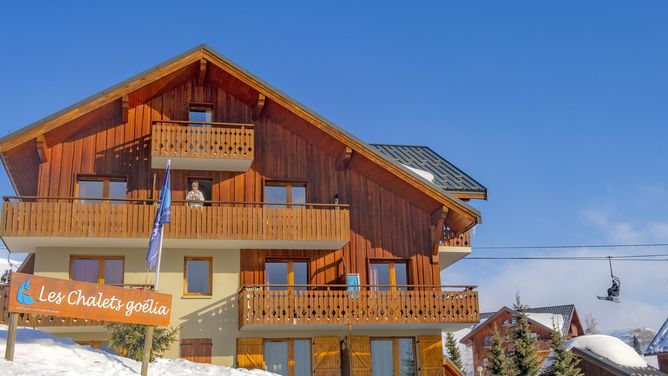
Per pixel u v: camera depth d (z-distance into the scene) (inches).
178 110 1094.4
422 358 1077.1
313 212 1045.2
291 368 1039.6
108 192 1047.0
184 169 1073.5
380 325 1035.3
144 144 1066.1
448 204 1080.8
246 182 1089.4
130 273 1015.0
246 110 1119.6
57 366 673.0
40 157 1005.2
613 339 1423.5
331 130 1061.1
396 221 1117.1
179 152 1029.2
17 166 1048.2
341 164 1106.1
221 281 1042.1
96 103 994.1
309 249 1079.6
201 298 1029.2
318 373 1034.7
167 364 826.2
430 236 1120.2
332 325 1018.1
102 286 666.8
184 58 1037.8
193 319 1019.9
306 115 1058.1
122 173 1046.4
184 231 1000.2
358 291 1027.3
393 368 1077.8
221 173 1086.4
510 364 1449.3
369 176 1121.4
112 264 1022.4
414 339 1092.5
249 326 991.6
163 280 1024.9
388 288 1095.6
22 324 920.9
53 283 644.7
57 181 1020.5
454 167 1336.1
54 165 1026.1
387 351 1083.9
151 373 756.6
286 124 1117.1
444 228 1159.6
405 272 1111.0
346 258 1088.2
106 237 971.9
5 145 954.7
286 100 1055.6
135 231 981.2
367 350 1061.8
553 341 1416.1
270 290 1050.1
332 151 1114.1
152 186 1052.5
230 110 1114.1
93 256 1016.9
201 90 1111.0
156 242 768.9
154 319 696.4
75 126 1024.2
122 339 827.4
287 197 1103.6
